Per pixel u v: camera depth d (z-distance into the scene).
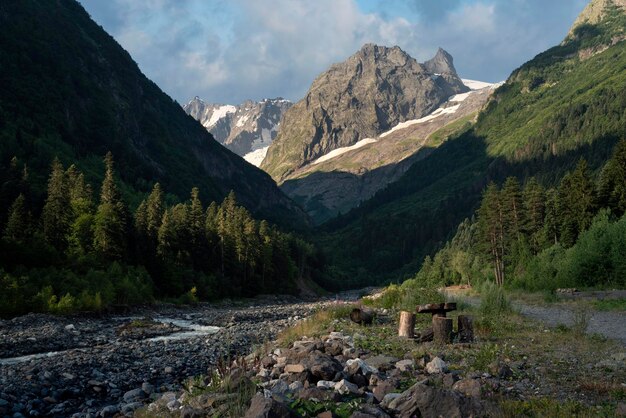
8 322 39.03
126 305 56.06
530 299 42.62
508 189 72.94
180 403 11.27
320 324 25.03
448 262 108.31
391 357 14.29
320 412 8.97
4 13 149.75
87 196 77.50
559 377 12.12
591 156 180.25
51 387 16.91
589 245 51.81
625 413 8.73
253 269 106.38
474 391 10.13
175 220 90.50
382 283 194.25
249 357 17.30
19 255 55.25
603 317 26.08
